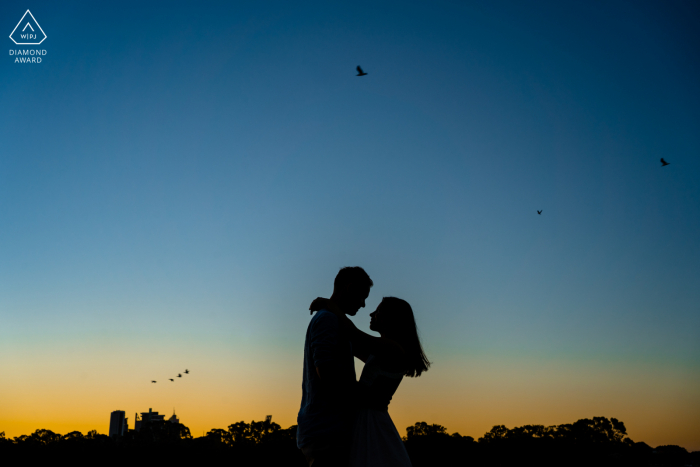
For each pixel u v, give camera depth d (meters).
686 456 130.88
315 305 5.36
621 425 125.19
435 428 100.88
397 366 5.25
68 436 98.75
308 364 4.96
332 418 4.72
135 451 93.50
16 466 87.00
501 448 111.38
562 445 114.44
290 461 88.38
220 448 96.94
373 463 4.76
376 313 5.82
